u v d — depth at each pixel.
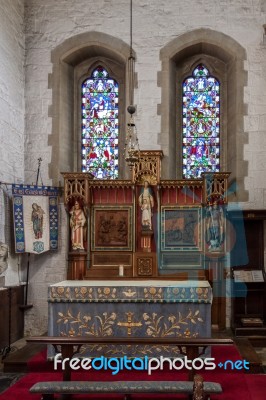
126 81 10.99
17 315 10.00
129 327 6.96
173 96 11.33
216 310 9.87
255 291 10.29
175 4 11.04
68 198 10.11
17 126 10.58
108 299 6.97
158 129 10.88
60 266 10.59
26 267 10.66
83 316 7.01
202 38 10.91
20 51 10.88
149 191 10.22
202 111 11.55
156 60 10.98
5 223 9.72
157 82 10.95
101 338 5.70
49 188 10.46
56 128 10.93
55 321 7.01
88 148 11.61
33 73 11.09
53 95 11.02
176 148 11.47
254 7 10.90
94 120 11.66
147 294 6.95
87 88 11.77
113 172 11.48
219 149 11.43
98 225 10.35
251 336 9.17
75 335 6.96
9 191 9.95
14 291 9.83
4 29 9.81
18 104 10.67
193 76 11.67
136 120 10.91
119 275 9.65
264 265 10.36
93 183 10.33
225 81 11.56
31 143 10.95
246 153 10.66
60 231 10.65
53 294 7.02
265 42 10.80
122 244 10.27
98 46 11.15
